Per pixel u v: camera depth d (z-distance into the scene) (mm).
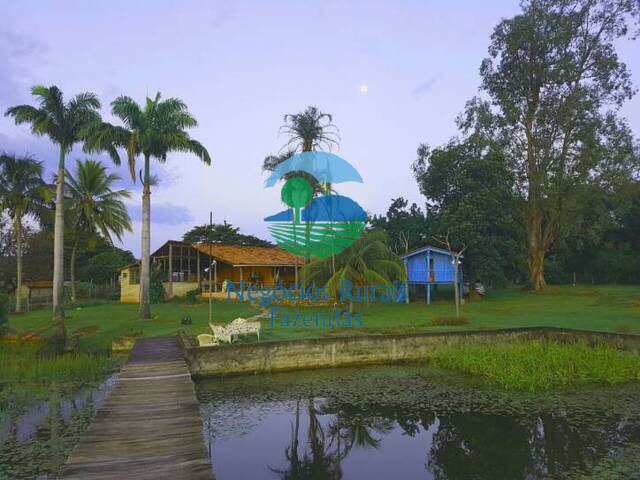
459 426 10320
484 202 31141
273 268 37500
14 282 44625
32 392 12578
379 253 24016
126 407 9523
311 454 9109
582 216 36625
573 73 34406
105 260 48000
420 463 8719
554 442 9258
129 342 17984
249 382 14258
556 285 44031
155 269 33125
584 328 19359
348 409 11703
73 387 13078
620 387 13000
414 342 17031
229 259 33906
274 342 15492
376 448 9461
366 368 16078
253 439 9867
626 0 33031
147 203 24188
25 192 33125
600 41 35000
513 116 35125
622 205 36688
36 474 7641
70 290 41719
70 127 25812
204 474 6469
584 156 34469
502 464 8438
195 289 34781
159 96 25078
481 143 33844
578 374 13727
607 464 8172
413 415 11219
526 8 36156
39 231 45750
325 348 16047
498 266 31062
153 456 7078
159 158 25219
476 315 24828
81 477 6371
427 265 31688
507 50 35844
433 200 36812
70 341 18391
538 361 14375
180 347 16406
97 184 36281
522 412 11047
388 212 40469
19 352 16594
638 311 23984
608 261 45094
